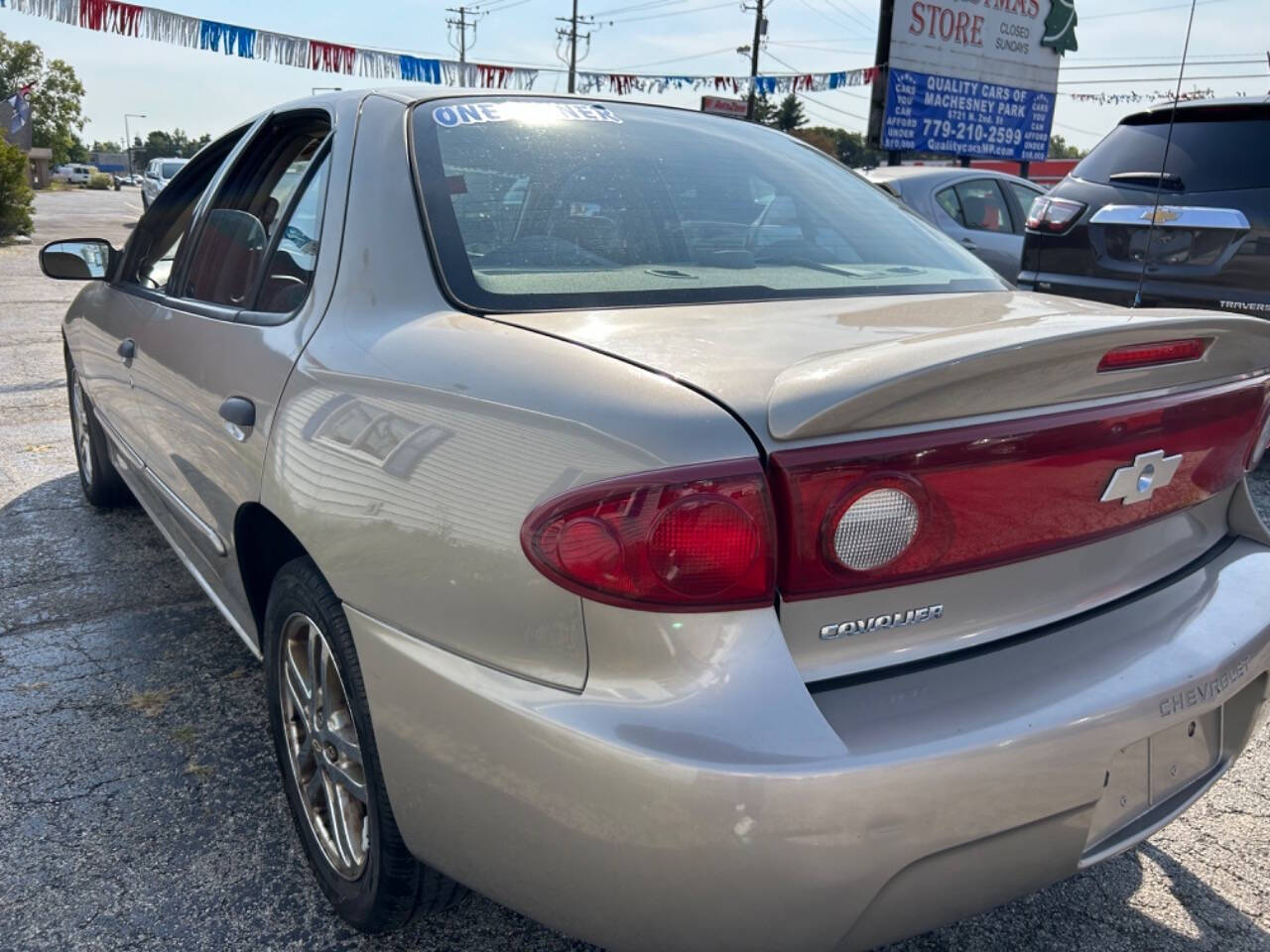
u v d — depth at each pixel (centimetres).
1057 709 149
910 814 135
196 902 212
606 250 207
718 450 136
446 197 205
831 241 235
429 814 162
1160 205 504
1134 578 179
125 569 382
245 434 211
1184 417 175
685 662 135
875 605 145
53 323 951
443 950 201
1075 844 154
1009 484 152
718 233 223
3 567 382
